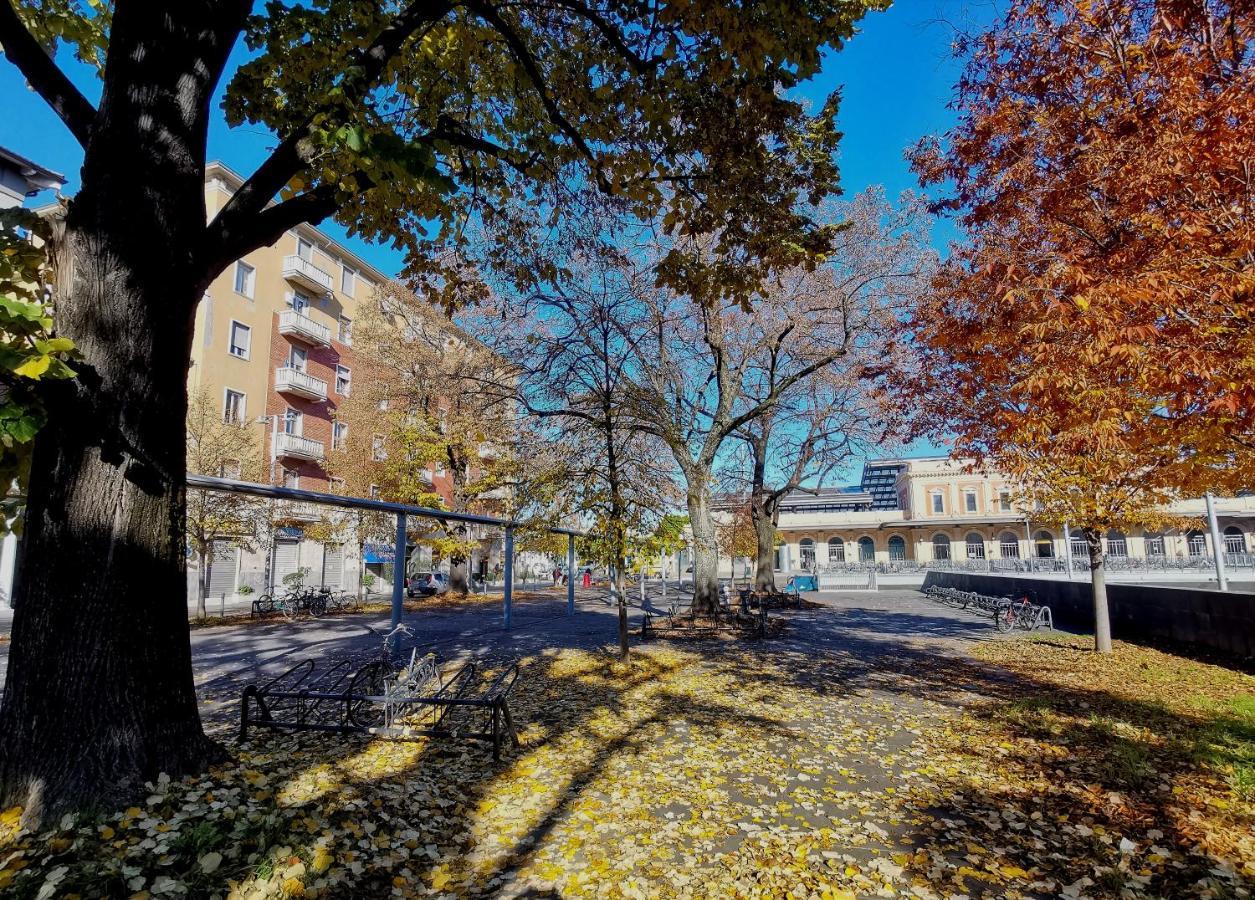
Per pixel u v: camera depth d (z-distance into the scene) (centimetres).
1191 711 711
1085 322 434
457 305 846
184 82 438
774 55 546
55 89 445
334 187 518
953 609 2253
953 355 793
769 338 1814
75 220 409
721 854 395
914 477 6284
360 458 2686
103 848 334
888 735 655
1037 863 381
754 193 686
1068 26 564
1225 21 474
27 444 433
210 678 940
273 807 399
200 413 2133
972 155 698
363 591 3362
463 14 632
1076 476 1010
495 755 557
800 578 3650
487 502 2970
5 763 374
